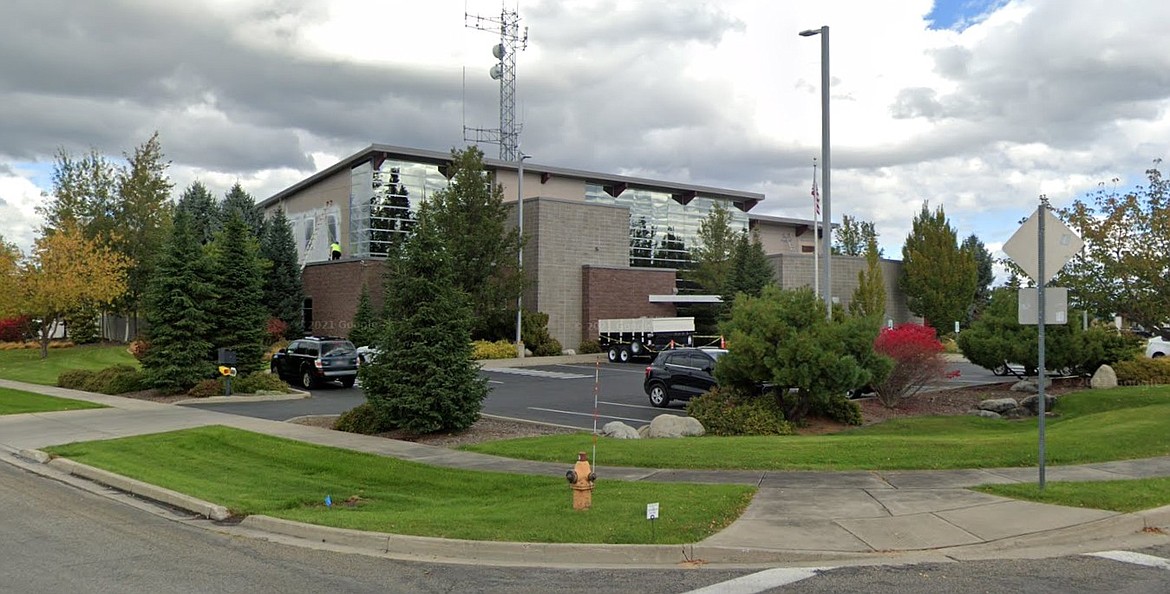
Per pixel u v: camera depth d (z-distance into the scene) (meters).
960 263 54.59
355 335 38.56
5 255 40.72
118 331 57.00
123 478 11.84
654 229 60.84
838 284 56.00
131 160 50.69
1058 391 22.61
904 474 10.86
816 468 11.26
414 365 15.59
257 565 7.57
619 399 24.05
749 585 6.73
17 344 52.94
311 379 28.00
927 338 20.38
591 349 44.12
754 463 11.56
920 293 54.94
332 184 54.81
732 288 47.78
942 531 8.19
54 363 38.22
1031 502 9.23
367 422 16.38
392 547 8.15
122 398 23.84
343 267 47.03
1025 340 23.42
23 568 7.34
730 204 66.06
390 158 50.12
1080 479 10.23
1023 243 10.16
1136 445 12.33
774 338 17.19
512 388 27.44
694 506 9.02
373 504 10.37
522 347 40.81
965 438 13.98
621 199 59.41
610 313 46.31
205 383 24.25
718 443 13.37
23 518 9.63
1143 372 22.64
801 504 9.29
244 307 26.34
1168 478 10.20
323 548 8.27
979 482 10.27
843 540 7.91
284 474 12.27
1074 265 19.42
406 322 15.79
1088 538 8.13
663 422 16.25
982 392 23.19
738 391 17.77
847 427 17.58
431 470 11.83
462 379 15.80
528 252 45.22
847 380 16.58
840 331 17.31
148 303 25.52
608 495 9.65
